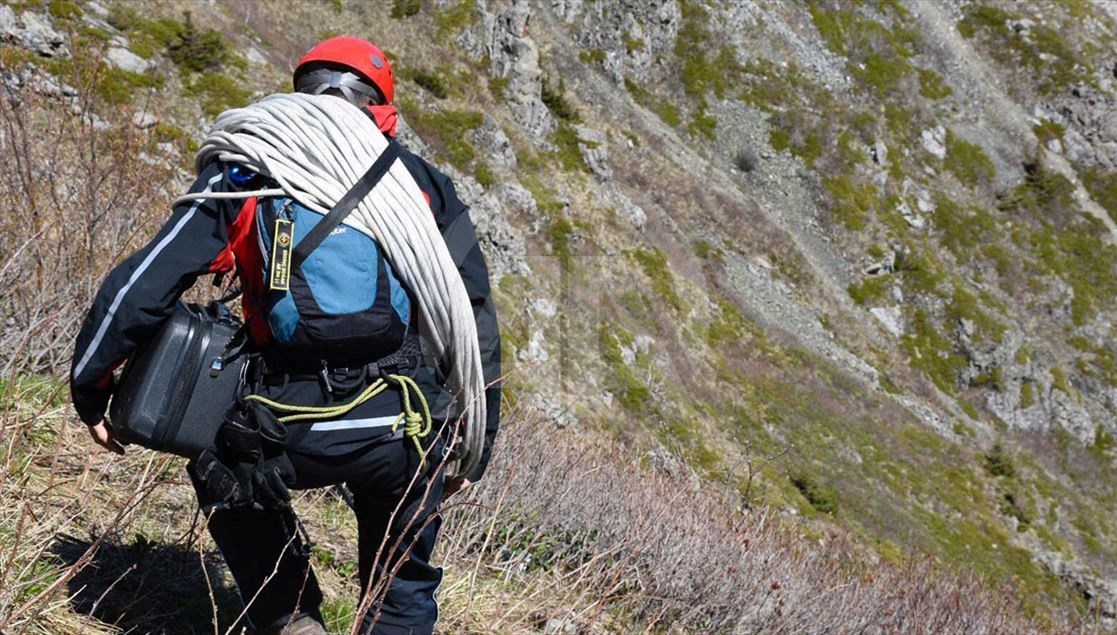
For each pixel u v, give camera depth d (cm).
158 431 197
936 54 5116
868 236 4228
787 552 566
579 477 471
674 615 441
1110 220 4778
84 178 390
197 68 2166
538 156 2742
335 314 197
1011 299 4384
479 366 215
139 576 262
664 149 3703
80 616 233
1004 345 4088
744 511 570
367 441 204
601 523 462
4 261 356
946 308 4134
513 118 2852
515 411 483
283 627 222
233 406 200
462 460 228
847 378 3509
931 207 4544
